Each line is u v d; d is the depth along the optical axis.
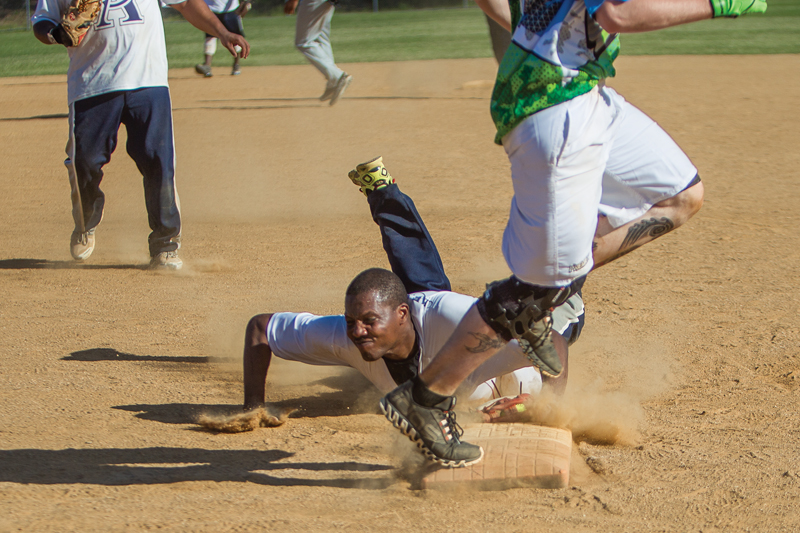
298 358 9.43
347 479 8.12
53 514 7.28
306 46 38.91
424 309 8.71
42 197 24.59
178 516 7.25
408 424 7.43
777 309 13.53
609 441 8.92
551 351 7.50
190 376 11.23
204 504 7.52
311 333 9.17
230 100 45.47
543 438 8.30
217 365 11.65
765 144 30.09
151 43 16.59
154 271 16.83
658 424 9.37
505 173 26.39
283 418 9.65
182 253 18.28
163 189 16.64
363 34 94.62
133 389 10.73
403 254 10.36
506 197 23.02
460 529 7.02
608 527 7.04
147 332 13.04
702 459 8.41
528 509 7.39
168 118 16.73
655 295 14.45
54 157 30.66
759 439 8.93
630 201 8.62
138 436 9.23
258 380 9.46
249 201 23.61
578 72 6.99
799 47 70.50
